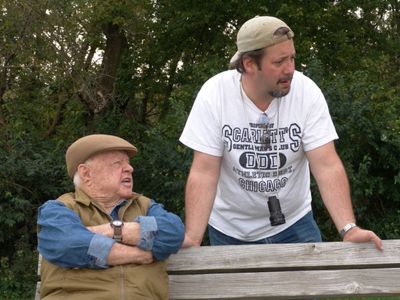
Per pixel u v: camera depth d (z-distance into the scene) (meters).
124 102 15.14
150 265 3.22
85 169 3.31
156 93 15.98
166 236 3.19
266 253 3.45
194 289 3.41
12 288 9.86
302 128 3.54
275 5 15.30
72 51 12.49
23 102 12.60
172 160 9.97
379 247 3.44
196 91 11.07
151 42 15.88
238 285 3.42
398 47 17.41
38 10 11.93
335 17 16.22
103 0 13.56
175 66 16.03
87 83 12.79
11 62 12.16
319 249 3.45
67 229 3.13
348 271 3.44
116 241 3.17
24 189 10.48
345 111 9.61
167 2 15.83
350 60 15.74
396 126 9.65
